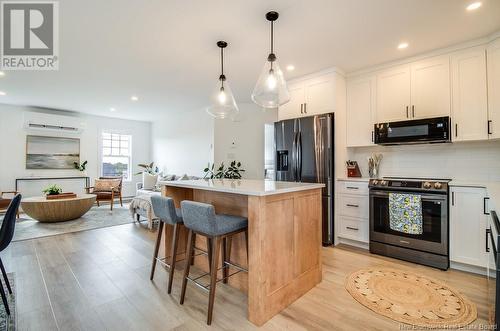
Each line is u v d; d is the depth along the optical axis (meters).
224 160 5.78
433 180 2.92
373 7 2.18
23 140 5.96
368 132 3.52
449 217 2.66
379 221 3.12
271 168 6.05
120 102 5.60
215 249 1.85
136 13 2.28
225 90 2.89
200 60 3.34
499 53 2.55
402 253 2.94
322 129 3.49
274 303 1.92
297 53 3.10
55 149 6.38
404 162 3.46
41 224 4.58
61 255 3.09
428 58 3.04
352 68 3.57
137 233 4.07
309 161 3.60
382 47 2.93
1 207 4.62
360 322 1.82
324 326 1.78
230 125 5.81
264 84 2.34
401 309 1.97
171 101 5.51
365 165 3.79
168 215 2.25
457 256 2.61
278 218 1.98
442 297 2.12
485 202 2.45
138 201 4.64
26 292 2.21
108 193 5.89
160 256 2.96
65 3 2.13
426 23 2.42
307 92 3.81
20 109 5.92
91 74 3.83
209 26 2.51
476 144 2.96
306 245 2.28
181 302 2.05
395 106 3.28
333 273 2.62
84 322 1.81
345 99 3.74
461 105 2.80
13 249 3.29
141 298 2.13
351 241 3.51
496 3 2.11
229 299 2.14
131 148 7.75
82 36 2.70
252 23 2.45
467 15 2.29
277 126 3.99
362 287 2.31
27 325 1.76
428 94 3.03
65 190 6.49
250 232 1.86
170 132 7.26
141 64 3.46
